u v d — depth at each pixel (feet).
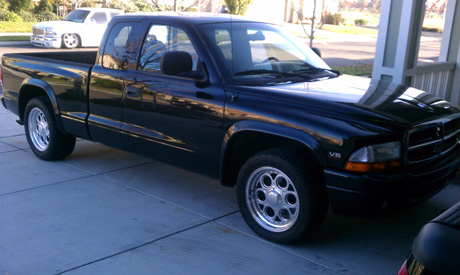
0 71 22.13
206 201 16.51
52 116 19.52
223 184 14.71
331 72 16.60
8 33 74.54
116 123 17.28
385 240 13.88
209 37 15.11
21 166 19.69
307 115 12.61
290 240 13.16
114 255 12.73
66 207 15.71
